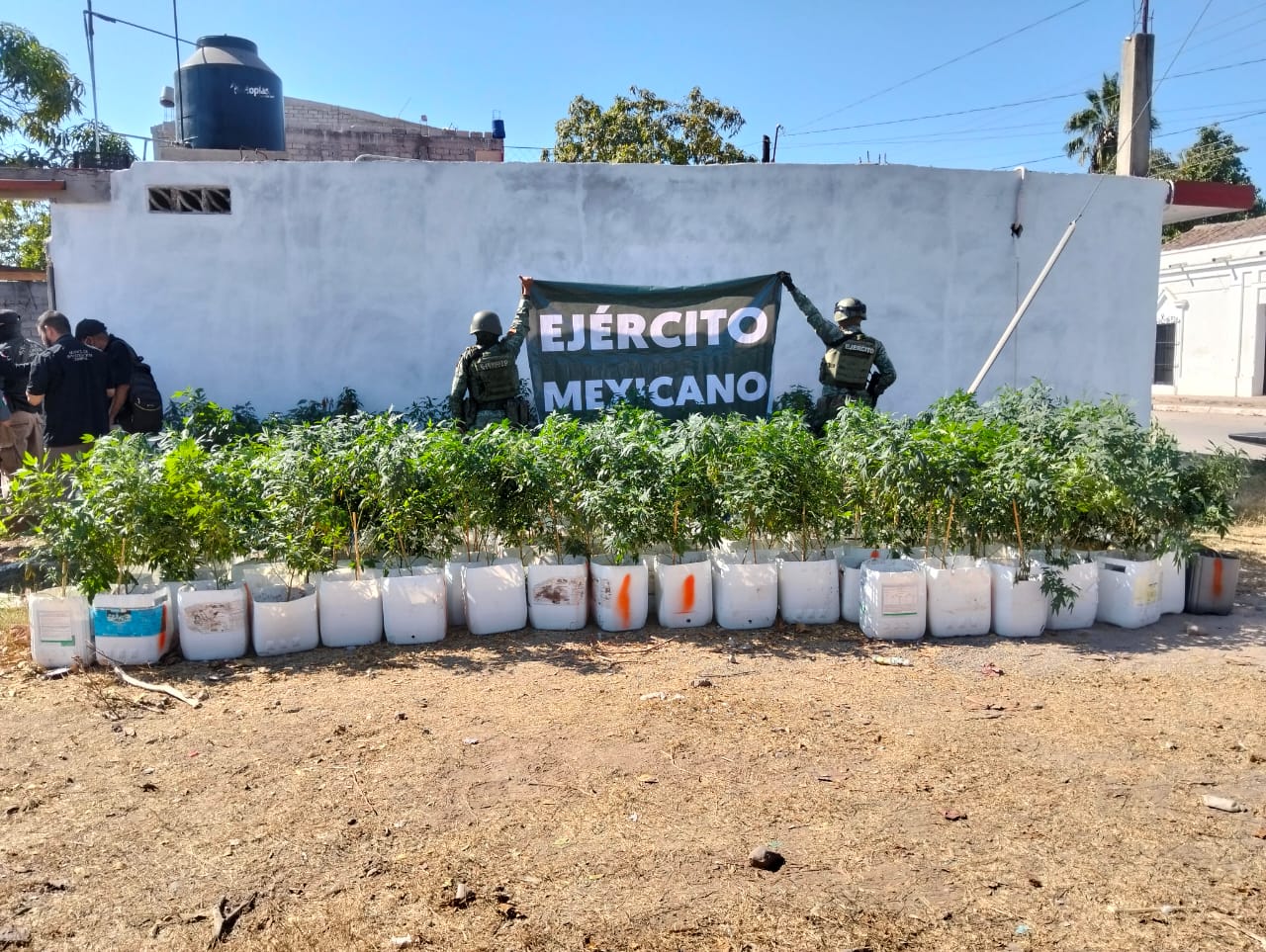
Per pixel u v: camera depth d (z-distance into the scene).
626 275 9.48
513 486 5.57
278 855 3.20
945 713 4.40
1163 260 28.72
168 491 5.06
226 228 9.13
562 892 2.99
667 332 8.36
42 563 5.24
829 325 7.95
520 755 3.95
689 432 5.59
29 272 12.78
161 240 9.09
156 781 3.74
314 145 20.77
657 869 3.11
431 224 9.28
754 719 4.32
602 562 5.75
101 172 8.97
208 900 2.96
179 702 4.57
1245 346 26.05
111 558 5.05
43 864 3.15
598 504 5.23
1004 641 5.52
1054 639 5.56
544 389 8.31
